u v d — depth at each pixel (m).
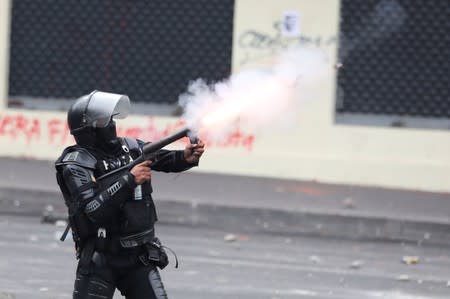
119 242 12.71
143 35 41.38
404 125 39.72
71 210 12.73
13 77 42.28
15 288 21.05
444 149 39.12
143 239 12.80
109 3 41.56
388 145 39.38
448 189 38.75
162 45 41.25
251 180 38.38
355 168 39.25
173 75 41.16
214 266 24.84
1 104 41.69
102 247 12.70
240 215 31.17
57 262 24.30
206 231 30.89
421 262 27.27
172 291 21.39
